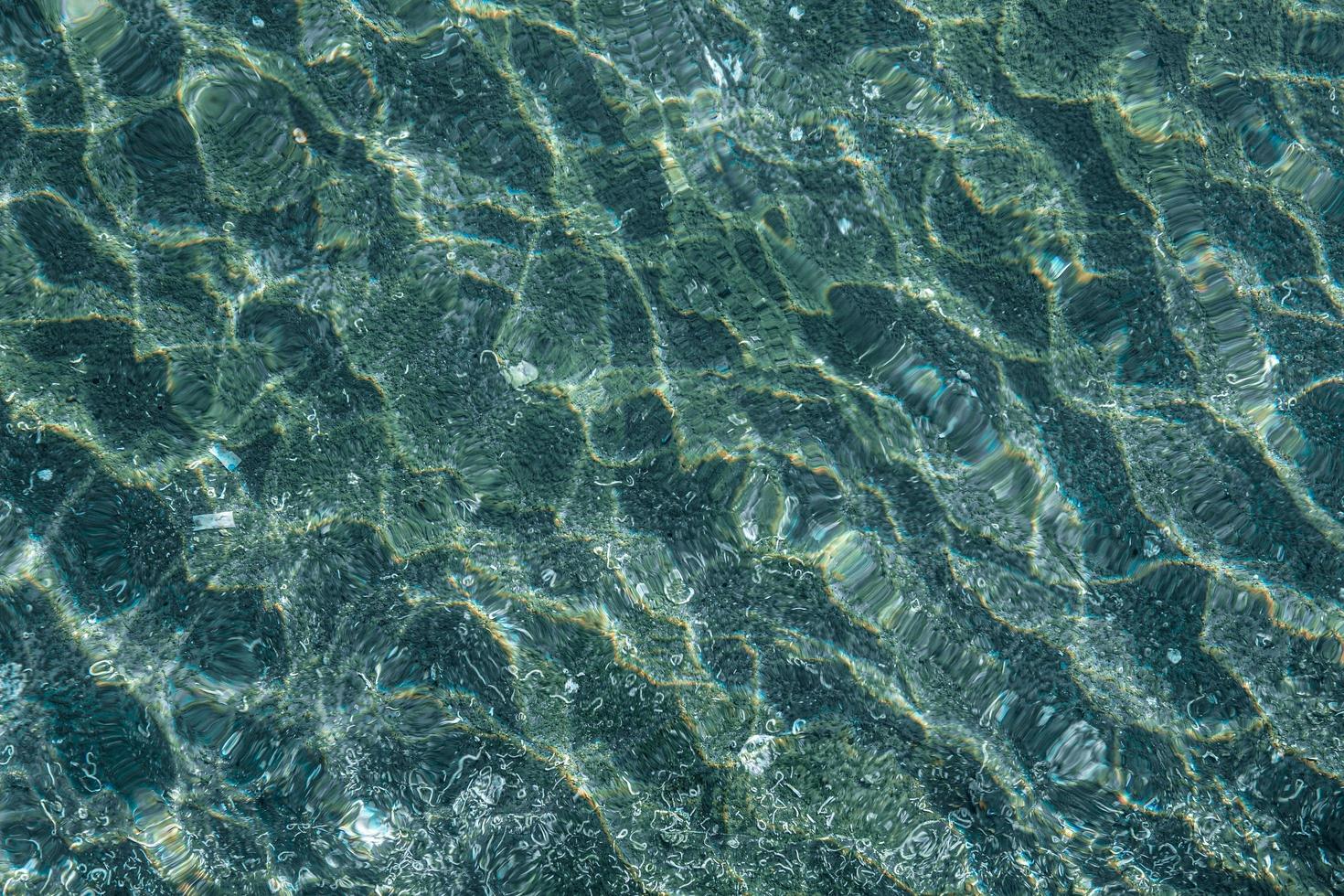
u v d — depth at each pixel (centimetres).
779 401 358
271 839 340
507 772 344
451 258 360
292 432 354
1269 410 359
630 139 366
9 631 343
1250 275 363
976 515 355
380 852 341
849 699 348
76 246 354
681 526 353
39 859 337
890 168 366
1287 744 347
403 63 363
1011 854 343
